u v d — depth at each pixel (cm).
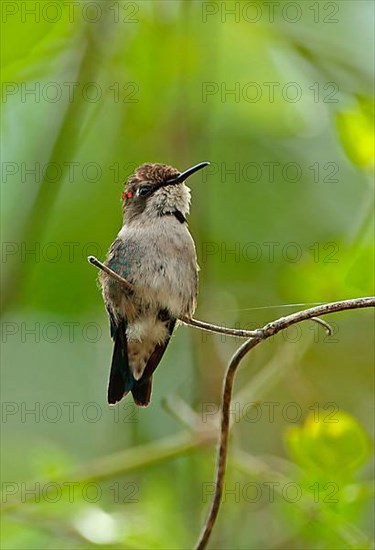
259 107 1204
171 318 830
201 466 1128
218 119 1227
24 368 1368
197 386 1166
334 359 1298
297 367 1195
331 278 990
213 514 717
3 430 1323
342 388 1293
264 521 1120
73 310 1220
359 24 1176
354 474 924
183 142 1193
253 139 1236
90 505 1059
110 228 1195
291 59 1186
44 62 1099
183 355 1301
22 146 1150
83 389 1345
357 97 1021
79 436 1324
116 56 1169
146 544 1016
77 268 1192
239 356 695
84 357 1354
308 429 925
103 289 847
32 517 1033
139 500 1153
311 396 1236
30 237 1099
